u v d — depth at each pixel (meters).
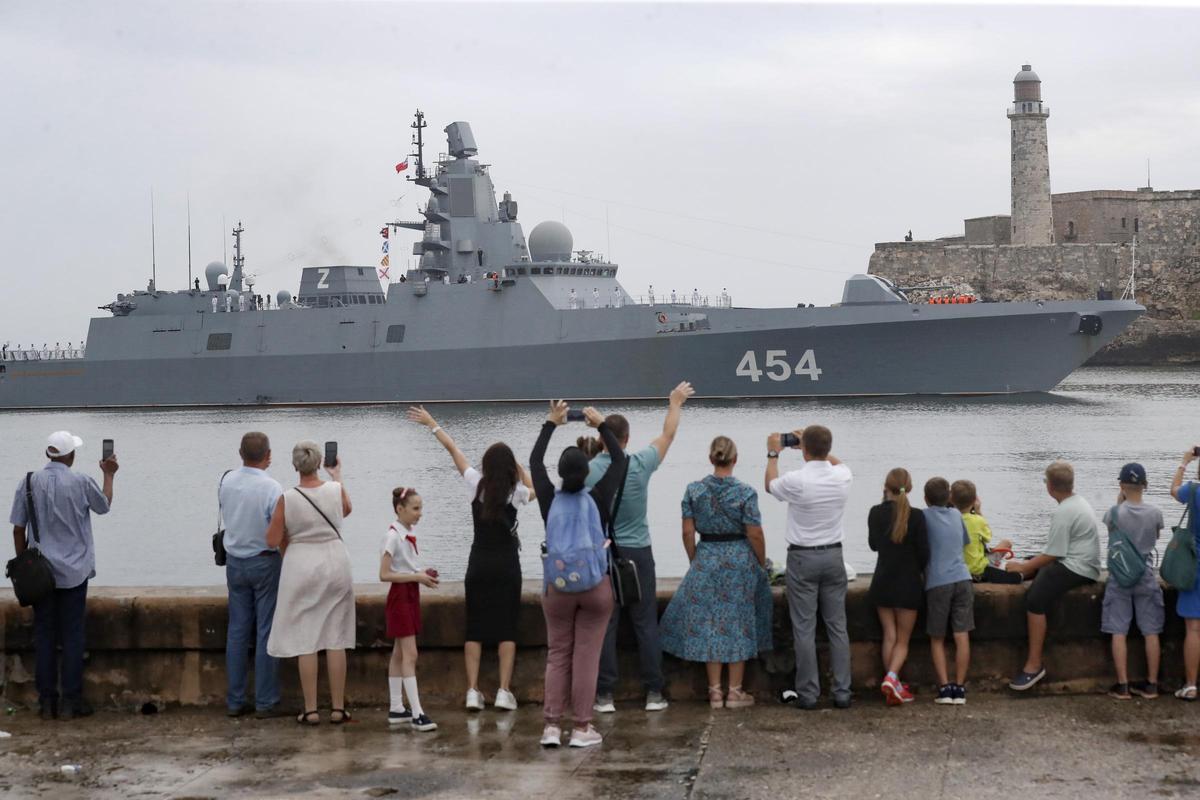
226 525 9.68
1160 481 35.12
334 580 9.34
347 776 7.96
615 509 9.34
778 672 9.83
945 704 9.44
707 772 7.92
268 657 9.70
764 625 9.70
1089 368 105.62
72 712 9.63
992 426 51.78
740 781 7.73
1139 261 105.19
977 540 10.26
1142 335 104.44
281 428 59.00
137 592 10.22
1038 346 58.91
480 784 7.75
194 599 9.97
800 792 7.52
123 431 61.28
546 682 8.66
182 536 31.66
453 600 9.84
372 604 9.84
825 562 9.37
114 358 74.38
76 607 9.65
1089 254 101.81
